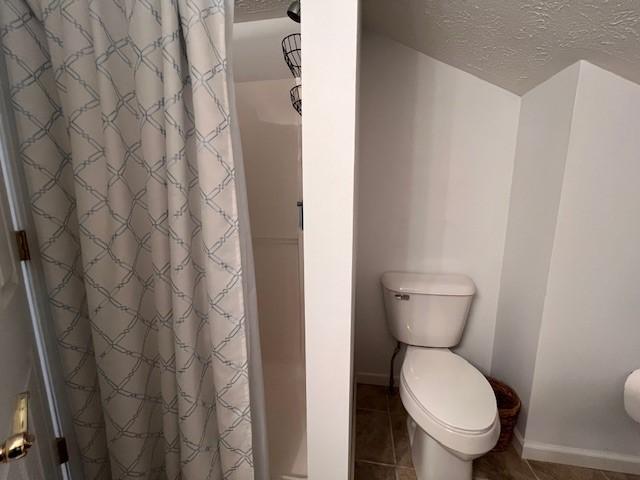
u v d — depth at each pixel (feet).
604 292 3.71
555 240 3.71
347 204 2.21
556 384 4.09
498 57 3.82
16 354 2.18
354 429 4.75
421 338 4.83
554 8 2.68
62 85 2.39
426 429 3.44
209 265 2.39
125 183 2.52
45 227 2.60
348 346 2.44
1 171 2.33
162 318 2.61
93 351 3.00
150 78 2.27
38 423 2.51
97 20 2.21
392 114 4.87
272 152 4.90
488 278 5.07
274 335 5.65
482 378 3.96
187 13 2.11
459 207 4.96
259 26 4.41
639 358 3.77
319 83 2.08
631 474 4.06
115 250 2.57
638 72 3.07
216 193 2.31
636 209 3.46
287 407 4.85
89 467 3.08
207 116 2.21
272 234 5.24
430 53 4.50
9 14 2.28
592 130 3.39
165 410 2.78
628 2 2.38
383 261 5.33
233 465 2.73
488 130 4.67
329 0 1.99
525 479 4.08
